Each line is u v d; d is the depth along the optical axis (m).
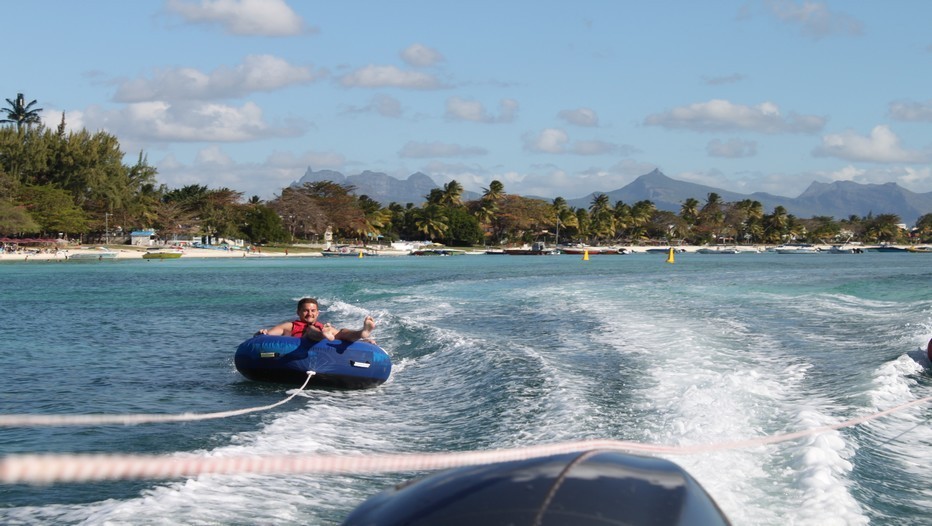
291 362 12.39
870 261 95.56
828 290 30.84
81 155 113.81
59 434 9.16
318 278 52.16
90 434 9.15
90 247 111.31
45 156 112.50
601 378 11.73
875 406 9.64
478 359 14.00
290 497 6.60
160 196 135.38
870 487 6.62
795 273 50.91
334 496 6.69
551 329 18.41
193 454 8.09
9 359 16.02
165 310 27.89
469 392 11.61
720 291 30.50
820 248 178.25
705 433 8.16
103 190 116.31
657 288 32.91
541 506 2.66
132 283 47.81
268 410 10.82
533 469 2.96
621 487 2.85
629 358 13.58
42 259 97.00
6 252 98.19
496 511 2.65
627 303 24.80
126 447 8.56
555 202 189.50
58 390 12.62
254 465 2.44
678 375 11.79
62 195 108.88
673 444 7.82
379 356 12.53
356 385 12.51
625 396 10.39
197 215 138.62
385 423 9.91
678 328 17.53
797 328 17.80
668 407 9.48
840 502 5.94
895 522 5.89
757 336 16.45
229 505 6.37
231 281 49.50
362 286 39.03
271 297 34.09
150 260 104.88
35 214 103.75
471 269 67.50
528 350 14.49
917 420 9.10
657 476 3.06
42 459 1.75
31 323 23.36
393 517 2.75
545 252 145.88
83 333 20.72
